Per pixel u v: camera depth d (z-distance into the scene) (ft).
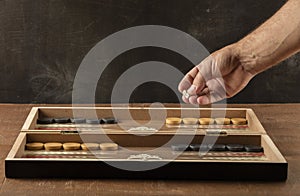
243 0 8.18
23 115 7.68
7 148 6.37
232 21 8.21
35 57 8.25
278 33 5.65
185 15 8.18
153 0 8.13
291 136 6.91
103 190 5.37
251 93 8.41
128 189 5.40
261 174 5.60
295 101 8.41
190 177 5.60
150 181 5.58
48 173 5.58
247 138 6.47
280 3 8.20
